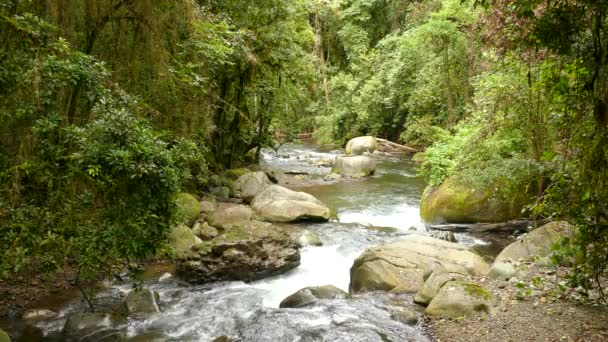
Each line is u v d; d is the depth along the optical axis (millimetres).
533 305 5375
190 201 10477
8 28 5250
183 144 6219
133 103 5926
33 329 5766
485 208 9992
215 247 7707
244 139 16703
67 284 7090
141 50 8523
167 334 5695
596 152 3656
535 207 4281
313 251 9094
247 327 5770
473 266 7059
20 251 4918
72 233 5266
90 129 4941
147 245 5363
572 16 3609
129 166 4824
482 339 4973
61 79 5086
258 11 13180
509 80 9742
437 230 10383
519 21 5070
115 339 5516
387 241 9562
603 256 3957
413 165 20156
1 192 5191
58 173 5168
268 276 7895
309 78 16719
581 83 3822
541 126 8836
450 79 19172
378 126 25516
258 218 11188
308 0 15320
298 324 5727
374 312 6031
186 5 8633
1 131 5605
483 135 10039
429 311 5828
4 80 4938
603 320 4781
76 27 7730
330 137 28141
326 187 15938
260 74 14930
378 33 29328
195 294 7020
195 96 10180
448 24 16938
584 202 3727
